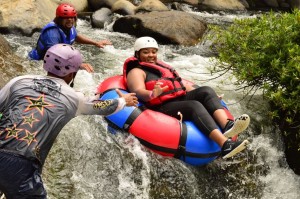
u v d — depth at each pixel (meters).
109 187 3.13
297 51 3.66
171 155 3.23
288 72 3.58
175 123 3.22
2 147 2.02
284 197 3.70
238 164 3.59
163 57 5.43
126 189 3.15
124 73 3.56
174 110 3.36
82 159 3.21
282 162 3.85
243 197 3.54
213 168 3.46
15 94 2.13
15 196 2.07
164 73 3.48
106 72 4.57
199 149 3.17
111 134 3.32
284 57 3.74
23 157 2.01
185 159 3.25
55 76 2.22
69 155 3.19
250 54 3.84
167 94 3.45
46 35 4.05
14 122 2.05
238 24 4.43
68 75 2.25
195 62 5.32
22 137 2.03
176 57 5.48
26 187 2.05
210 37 4.66
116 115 3.30
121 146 3.26
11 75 4.01
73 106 2.18
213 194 3.39
